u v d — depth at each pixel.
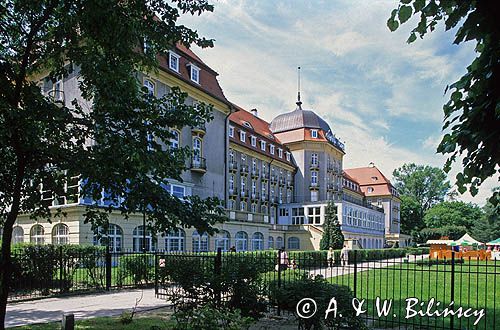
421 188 92.81
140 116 5.56
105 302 10.61
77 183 6.33
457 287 13.92
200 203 5.97
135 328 7.36
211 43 6.11
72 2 5.04
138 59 6.14
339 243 43.28
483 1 2.88
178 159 6.11
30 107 5.25
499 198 3.65
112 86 5.48
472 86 3.13
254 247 37.72
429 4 2.96
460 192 3.44
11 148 5.87
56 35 5.46
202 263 9.34
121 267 13.61
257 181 50.56
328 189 59.38
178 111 5.91
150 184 5.50
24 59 5.58
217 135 34.78
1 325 5.52
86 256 12.98
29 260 11.66
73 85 20.72
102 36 5.18
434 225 83.94
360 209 56.84
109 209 6.18
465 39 3.03
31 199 6.31
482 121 3.09
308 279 7.16
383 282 15.01
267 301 8.73
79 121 5.68
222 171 35.25
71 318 4.58
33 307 9.88
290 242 47.00
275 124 61.91
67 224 21.69
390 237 76.94
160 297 11.38
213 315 4.67
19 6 5.35
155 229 5.99
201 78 32.44
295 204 53.16
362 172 88.31
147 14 5.71
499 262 28.31
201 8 5.78
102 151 5.36
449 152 3.27
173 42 6.12
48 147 5.50
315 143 58.41
